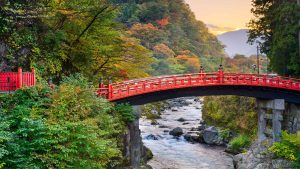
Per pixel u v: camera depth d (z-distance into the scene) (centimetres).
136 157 3023
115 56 3431
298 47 4488
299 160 3138
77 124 1934
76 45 3120
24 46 2730
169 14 17912
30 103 1997
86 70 3312
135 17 15350
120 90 3066
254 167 3425
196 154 4416
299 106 4028
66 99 2106
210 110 6138
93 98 2320
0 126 1688
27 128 1809
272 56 4678
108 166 2597
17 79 2159
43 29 2873
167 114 8175
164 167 3772
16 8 2598
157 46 13512
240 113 5269
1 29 2548
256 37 5372
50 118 1959
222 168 3784
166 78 3406
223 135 5041
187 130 5894
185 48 16388
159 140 5216
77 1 3052
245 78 3753
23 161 1748
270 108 3938
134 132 3045
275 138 3731
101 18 3181
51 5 2852
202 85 3569
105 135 2378
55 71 2958
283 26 4488
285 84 3894
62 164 1859
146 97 3328
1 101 1995
